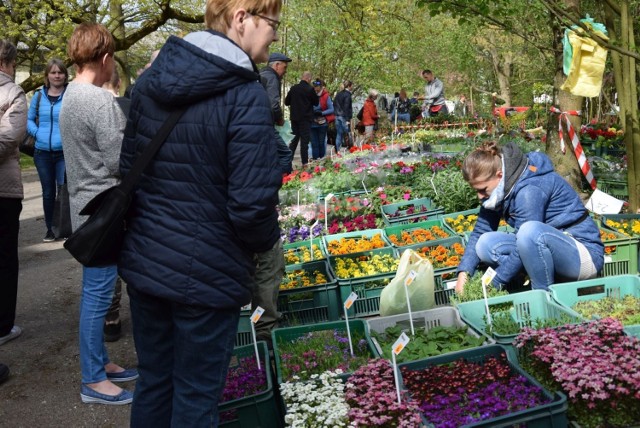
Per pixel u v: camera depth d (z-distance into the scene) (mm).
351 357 3883
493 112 18375
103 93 4047
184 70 2531
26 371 4957
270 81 7105
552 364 3158
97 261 2787
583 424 3068
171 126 2590
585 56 6164
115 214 2654
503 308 4352
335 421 3018
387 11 19328
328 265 5703
